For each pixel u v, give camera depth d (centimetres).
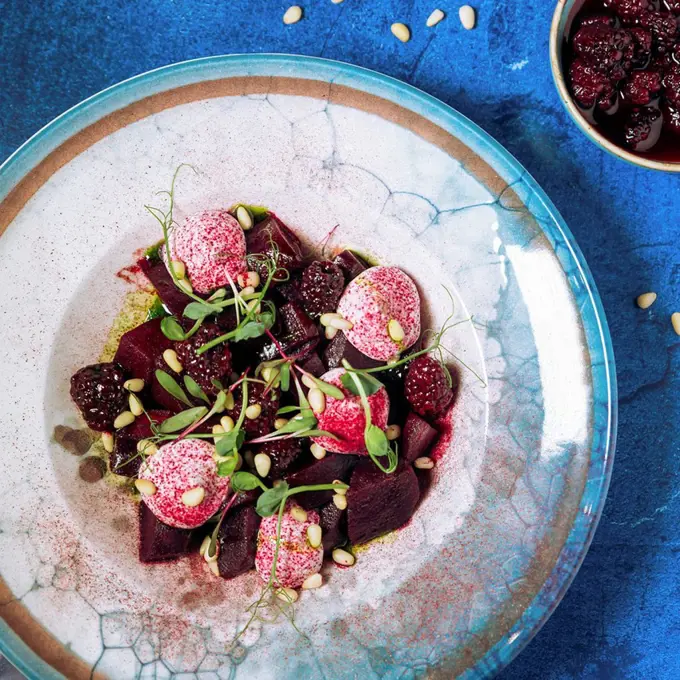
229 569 53
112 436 54
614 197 55
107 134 51
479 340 53
